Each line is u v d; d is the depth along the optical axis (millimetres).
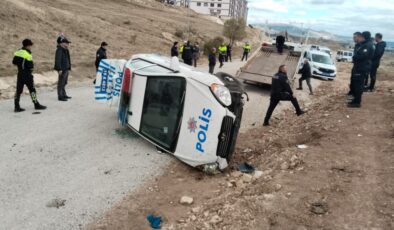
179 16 67062
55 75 14250
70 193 5465
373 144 7172
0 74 12492
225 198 5508
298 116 10906
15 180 5695
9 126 8070
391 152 6633
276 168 6535
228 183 6180
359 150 6895
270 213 4848
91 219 4859
